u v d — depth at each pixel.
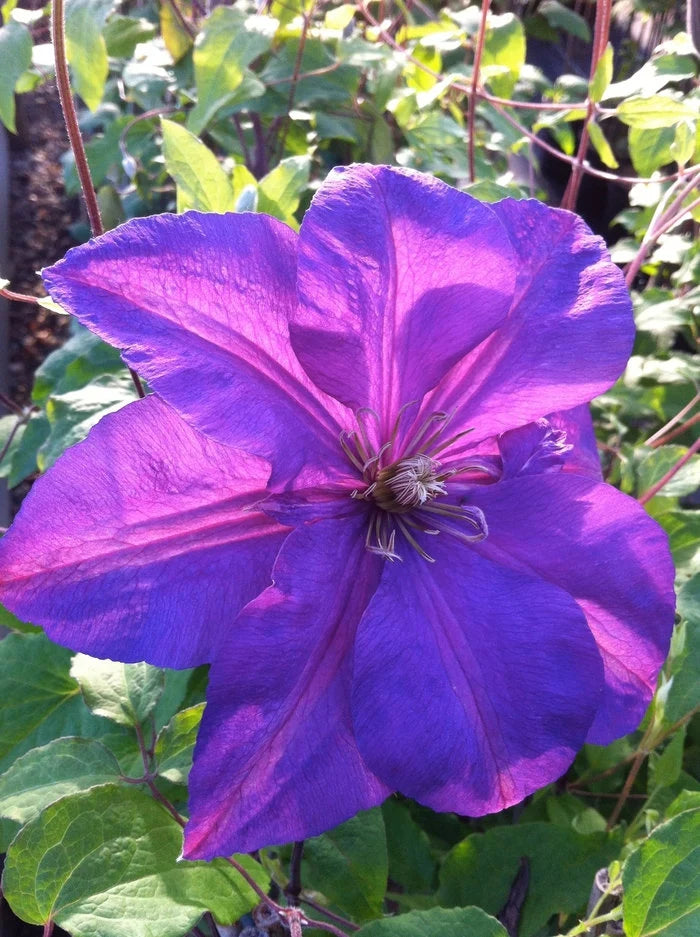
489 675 0.21
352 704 0.20
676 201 0.40
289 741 0.20
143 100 0.61
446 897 0.28
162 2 0.54
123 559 0.20
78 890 0.22
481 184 0.39
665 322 0.48
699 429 0.47
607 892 0.24
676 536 0.36
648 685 0.23
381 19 0.60
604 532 0.22
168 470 0.20
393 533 0.22
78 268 0.18
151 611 0.20
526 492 0.23
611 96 0.42
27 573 0.19
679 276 0.49
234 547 0.21
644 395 0.46
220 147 0.69
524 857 0.28
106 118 0.66
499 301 0.22
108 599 0.20
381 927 0.21
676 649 0.29
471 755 0.21
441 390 0.24
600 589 0.22
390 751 0.20
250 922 0.29
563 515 0.23
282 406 0.20
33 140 1.08
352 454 0.22
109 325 0.18
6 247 0.87
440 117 0.52
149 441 0.20
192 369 0.19
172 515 0.20
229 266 0.20
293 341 0.20
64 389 0.40
